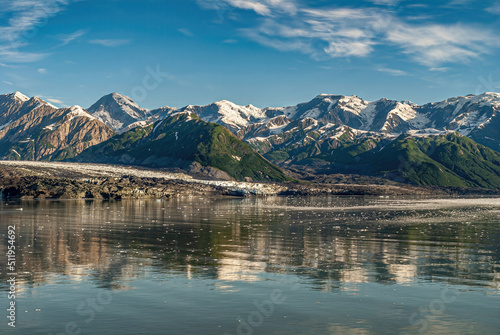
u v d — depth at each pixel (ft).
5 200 542.57
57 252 187.11
